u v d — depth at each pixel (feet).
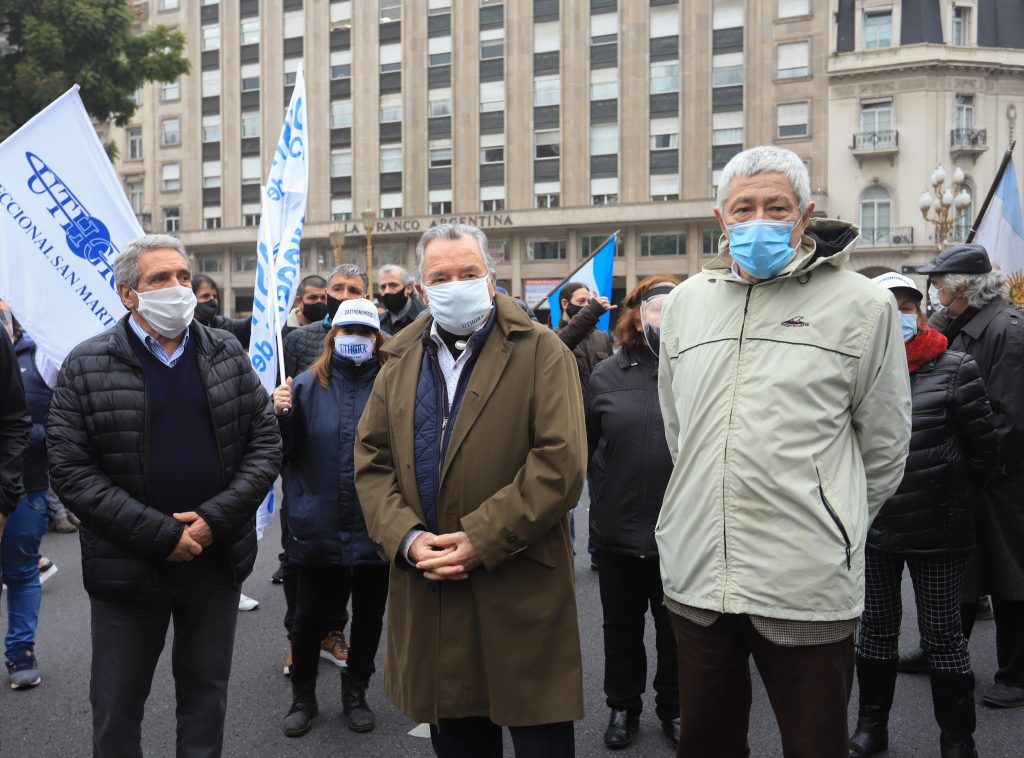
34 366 17.89
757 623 7.64
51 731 12.88
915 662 14.83
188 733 9.97
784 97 114.93
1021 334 13.56
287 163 17.15
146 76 68.59
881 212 112.06
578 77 122.01
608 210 119.75
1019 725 12.66
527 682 8.43
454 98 128.16
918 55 108.88
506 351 8.80
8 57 63.05
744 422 7.75
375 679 15.01
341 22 133.69
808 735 7.51
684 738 8.33
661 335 9.00
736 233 7.87
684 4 117.91
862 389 7.75
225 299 143.64
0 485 11.67
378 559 12.78
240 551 10.10
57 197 16.94
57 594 20.04
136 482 9.53
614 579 12.40
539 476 8.28
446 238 8.90
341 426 13.03
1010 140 112.27
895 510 11.37
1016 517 13.25
